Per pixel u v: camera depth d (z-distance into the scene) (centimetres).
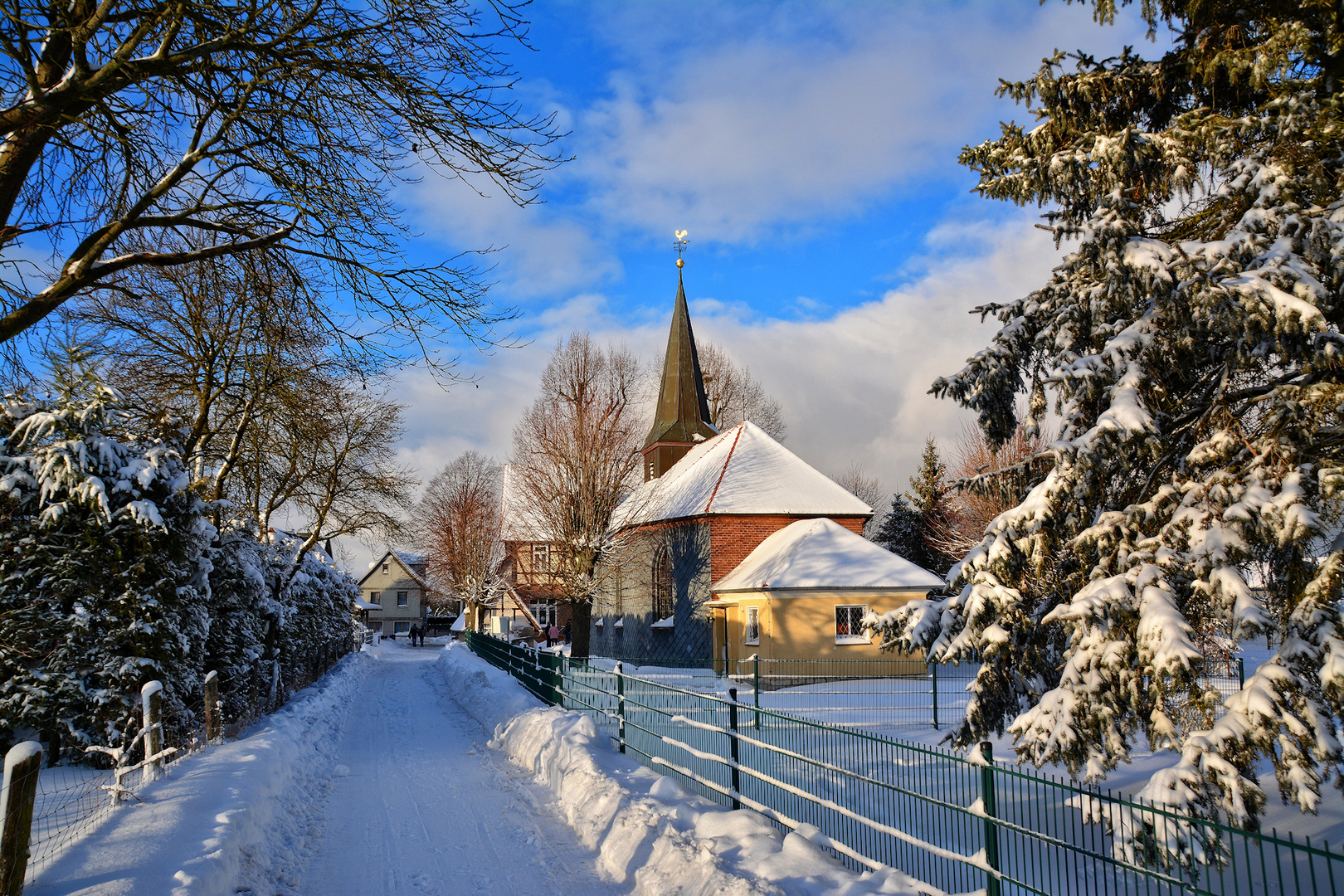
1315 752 628
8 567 1101
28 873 627
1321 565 698
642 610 3550
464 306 943
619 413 3359
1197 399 884
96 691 1100
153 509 1147
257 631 1603
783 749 809
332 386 1931
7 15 619
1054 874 696
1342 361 713
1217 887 675
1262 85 865
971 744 880
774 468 3291
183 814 795
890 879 620
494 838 925
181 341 1545
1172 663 663
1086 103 1007
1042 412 1000
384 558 8800
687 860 719
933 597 2666
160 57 695
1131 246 820
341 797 1153
